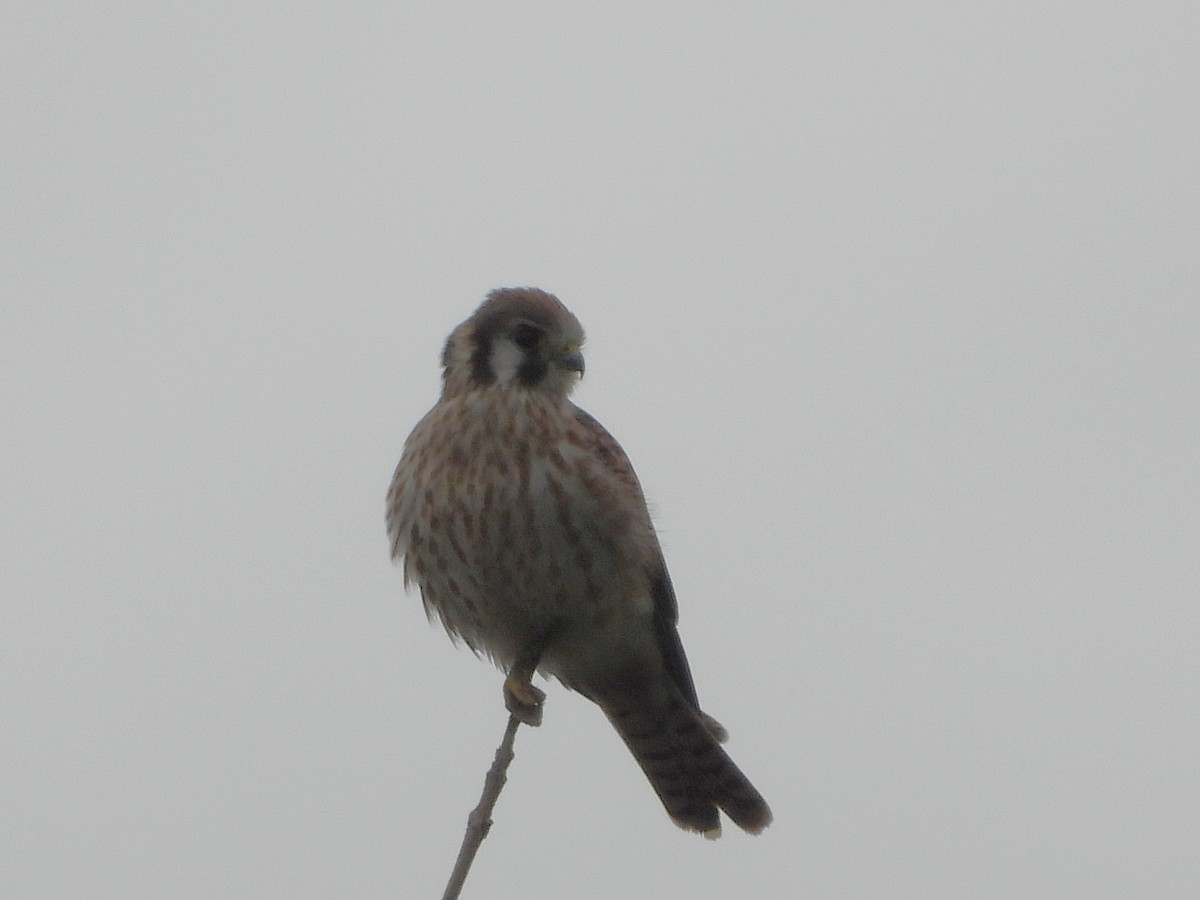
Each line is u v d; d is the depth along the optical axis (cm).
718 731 1178
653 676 1170
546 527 1095
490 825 858
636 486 1144
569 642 1148
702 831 1189
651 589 1141
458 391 1132
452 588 1133
